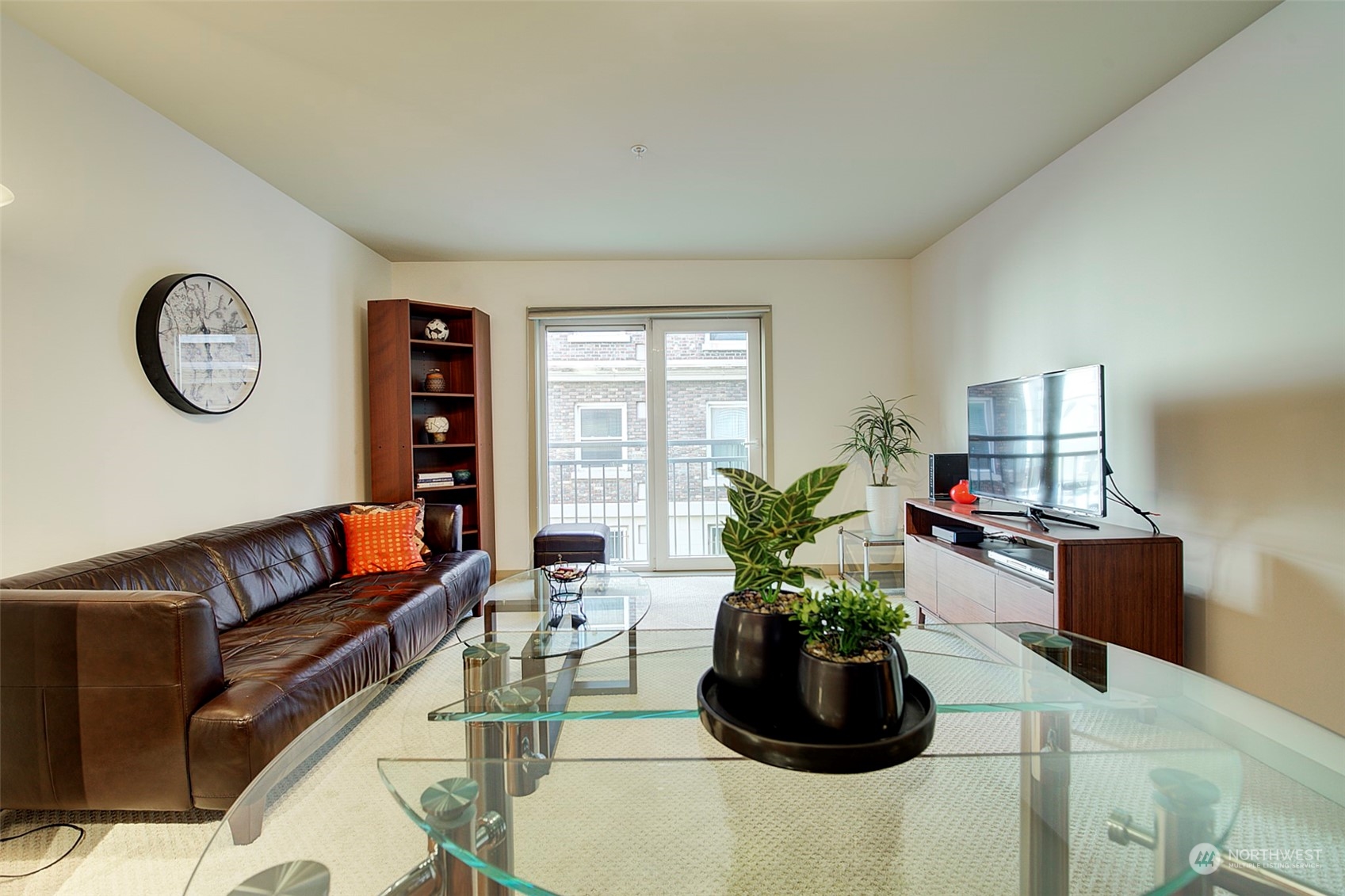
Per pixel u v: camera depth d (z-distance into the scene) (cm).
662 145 262
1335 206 168
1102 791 130
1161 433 226
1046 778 137
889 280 441
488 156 270
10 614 144
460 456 425
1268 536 187
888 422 422
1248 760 133
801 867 122
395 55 196
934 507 313
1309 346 175
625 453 459
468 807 113
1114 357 249
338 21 179
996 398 287
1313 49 171
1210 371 206
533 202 323
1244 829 117
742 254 423
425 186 301
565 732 154
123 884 133
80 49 189
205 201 252
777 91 222
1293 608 181
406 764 128
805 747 93
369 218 343
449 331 407
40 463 183
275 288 299
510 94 221
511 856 120
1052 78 216
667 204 330
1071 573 208
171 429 232
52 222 188
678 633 226
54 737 145
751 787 139
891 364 442
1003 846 128
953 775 154
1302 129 175
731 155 273
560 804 133
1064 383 240
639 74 210
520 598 261
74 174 194
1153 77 217
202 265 250
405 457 376
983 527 284
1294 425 180
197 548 214
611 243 395
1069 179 273
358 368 380
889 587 385
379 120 237
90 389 199
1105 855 118
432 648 257
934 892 115
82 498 196
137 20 177
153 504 224
